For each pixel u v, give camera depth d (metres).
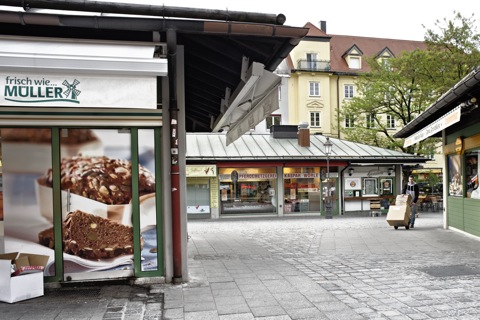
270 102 6.44
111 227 6.13
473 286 5.91
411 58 23.94
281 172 24.20
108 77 4.90
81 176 6.07
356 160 24.05
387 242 10.95
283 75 6.86
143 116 6.20
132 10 5.14
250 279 6.48
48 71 4.74
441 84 23.20
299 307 5.00
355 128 27.92
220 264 7.85
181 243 6.27
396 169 25.17
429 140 26.05
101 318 4.61
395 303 5.12
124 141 6.20
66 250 5.99
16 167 5.93
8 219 5.88
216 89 8.85
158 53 5.72
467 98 9.59
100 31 5.88
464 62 22.56
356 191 24.89
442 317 4.58
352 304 5.09
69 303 5.18
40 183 5.96
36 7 4.96
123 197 6.17
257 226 17.95
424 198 26.09
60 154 6.03
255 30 5.21
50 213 5.96
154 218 6.23
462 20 23.11
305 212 24.38
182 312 4.83
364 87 27.48
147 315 4.73
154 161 6.25
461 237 11.56
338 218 22.73
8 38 5.34
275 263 7.95
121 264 6.13
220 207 23.61
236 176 23.73
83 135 6.10
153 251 6.22
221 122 10.46
